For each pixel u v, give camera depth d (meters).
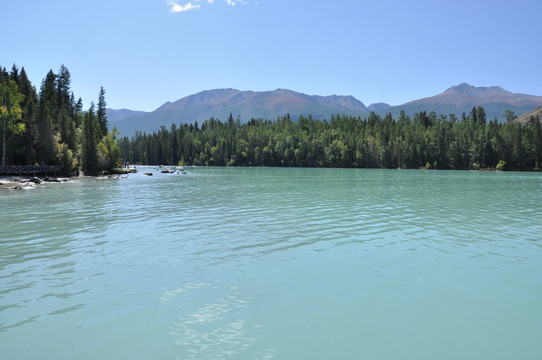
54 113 102.25
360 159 179.75
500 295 11.95
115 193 45.12
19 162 82.50
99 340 8.97
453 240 19.36
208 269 14.35
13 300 11.25
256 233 20.91
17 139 80.31
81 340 8.97
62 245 18.02
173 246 17.91
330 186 57.94
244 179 78.75
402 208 31.44
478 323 10.08
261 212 28.91
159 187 55.41
